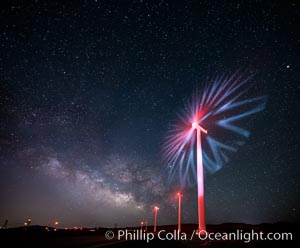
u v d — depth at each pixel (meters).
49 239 17.97
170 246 14.01
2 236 16.53
